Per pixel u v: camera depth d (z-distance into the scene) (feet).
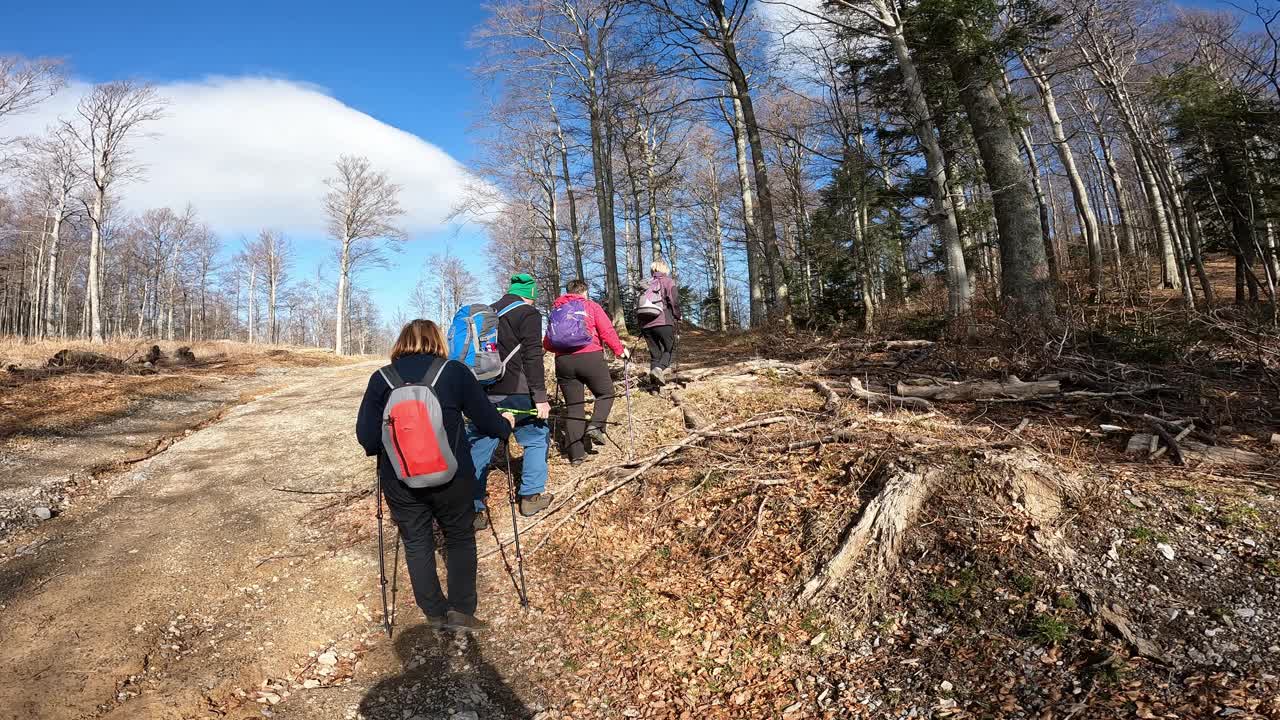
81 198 92.53
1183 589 9.16
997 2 32.86
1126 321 24.59
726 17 46.78
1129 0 41.75
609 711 9.10
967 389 17.93
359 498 17.01
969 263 51.37
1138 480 11.87
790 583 10.97
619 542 13.50
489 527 14.58
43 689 9.26
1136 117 45.03
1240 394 16.69
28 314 177.68
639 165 80.79
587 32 62.80
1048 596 9.36
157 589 12.46
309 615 11.59
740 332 54.03
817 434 15.51
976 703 8.05
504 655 10.43
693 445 16.44
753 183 90.27
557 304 17.31
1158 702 7.44
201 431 26.81
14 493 18.22
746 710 8.77
